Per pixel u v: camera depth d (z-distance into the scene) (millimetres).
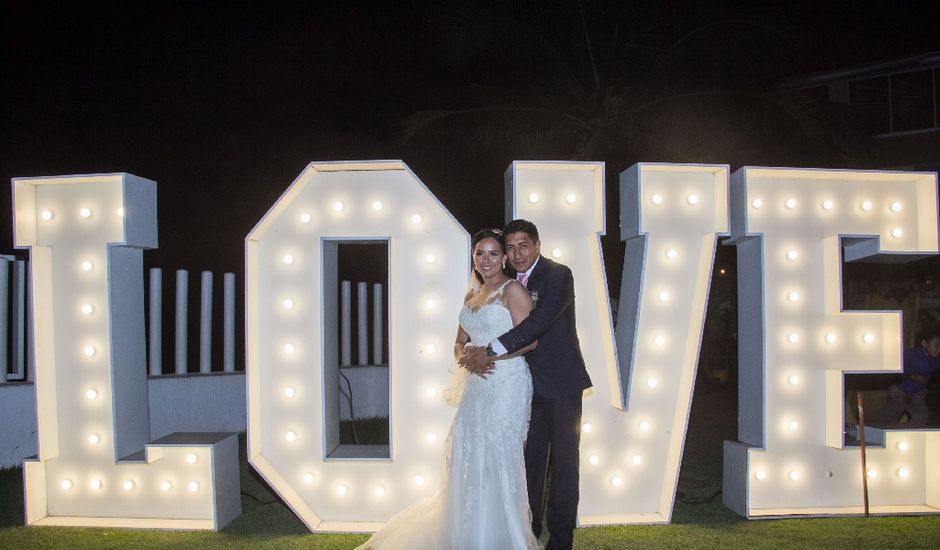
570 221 5316
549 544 4461
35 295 5207
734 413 9922
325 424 5297
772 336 5426
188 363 10039
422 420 5273
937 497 5434
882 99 17531
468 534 4152
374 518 5270
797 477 5430
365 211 5305
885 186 5555
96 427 5328
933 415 9656
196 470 5305
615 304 12312
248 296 5160
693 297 5355
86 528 5125
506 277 4395
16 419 6977
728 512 5453
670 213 5355
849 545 4680
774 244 5445
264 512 5535
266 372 5309
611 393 5324
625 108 11750
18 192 5199
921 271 14406
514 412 4238
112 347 5238
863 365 5477
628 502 5348
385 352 9844
